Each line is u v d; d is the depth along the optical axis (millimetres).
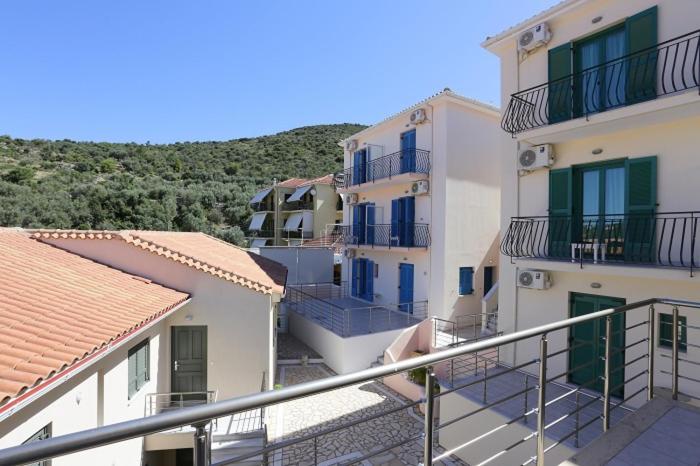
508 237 11039
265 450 1963
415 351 15820
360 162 22500
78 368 6078
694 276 7316
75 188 43281
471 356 12531
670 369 8141
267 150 79062
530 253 10852
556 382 10148
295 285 24438
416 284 18219
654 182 8578
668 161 8438
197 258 11773
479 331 16344
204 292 11109
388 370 2211
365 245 20578
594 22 9602
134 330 7855
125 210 43156
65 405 6484
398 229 19219
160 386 10547
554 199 10438
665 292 8344
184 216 46844
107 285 9727
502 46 11664
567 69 10094
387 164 19844
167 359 10914
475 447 9055
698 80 7957
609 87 9156
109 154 66062
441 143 16844
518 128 10422
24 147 64000
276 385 13688
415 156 17500
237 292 11266
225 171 65562
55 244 11570
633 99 8852
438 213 17000
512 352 11266
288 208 43125
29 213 37906
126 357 8656
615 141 9305
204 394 11070
